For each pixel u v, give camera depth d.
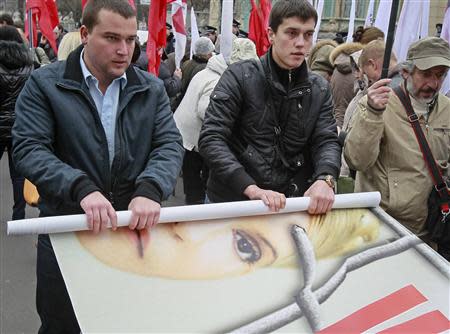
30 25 6.89
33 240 5.14
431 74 2.76
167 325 1.71
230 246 1.97
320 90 2.67
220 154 2.52
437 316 1.84
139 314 1.72
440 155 2.86
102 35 2.10
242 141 2.69
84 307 1.71
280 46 2.52
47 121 2.18
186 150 5.43
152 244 1.90
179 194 7.13
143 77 2.34
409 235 2.11
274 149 2.64
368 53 3.86
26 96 2.19
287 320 1.79
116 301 1.74
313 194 2.16
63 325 2.39
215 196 2.73
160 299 1.77
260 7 6.73
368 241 2.08
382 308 1.85
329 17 17.56
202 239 1.96
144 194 2.02
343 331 1.78
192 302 1.78
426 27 5.70
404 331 1.80
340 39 10.24
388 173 2.85
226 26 5.68
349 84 5.21
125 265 1.83
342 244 2.06
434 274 1.97
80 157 2.22
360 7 17.33
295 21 2.48
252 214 2.06
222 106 2.59
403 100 2.83
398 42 5.52
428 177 2.80
